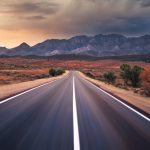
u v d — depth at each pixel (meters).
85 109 14.80
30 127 9.76
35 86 34.28
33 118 11.57
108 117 12.35
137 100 19.09
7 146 7.26
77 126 10.05
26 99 18.64
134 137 8.64
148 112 14.26
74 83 43.16
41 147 7.23
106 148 7.30
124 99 20.88
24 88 28.83
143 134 9.12
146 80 25.02
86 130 9.49
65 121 11.03
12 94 21.98
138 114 13.41
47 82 45.53
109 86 36.25
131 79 49.66
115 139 8.30
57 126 10.01
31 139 8.05
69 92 26.05
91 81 53.50
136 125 10.66
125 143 7.87
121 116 12.73
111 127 10.12
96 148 7.27
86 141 7.99
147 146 7.61
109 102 18.59
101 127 10.08
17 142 7.68
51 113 13.05
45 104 16.42
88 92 26.84
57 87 32.88
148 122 11.35
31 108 14.48
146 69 25.58
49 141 7.87
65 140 8.02
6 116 11.87
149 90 24.52
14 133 8.78
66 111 13.84
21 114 12.48
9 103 16.20
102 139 8.27
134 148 7.37
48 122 10.77
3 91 20.38
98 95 23.89
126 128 10.02
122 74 51.00
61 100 18.97
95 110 14.52
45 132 9.01
